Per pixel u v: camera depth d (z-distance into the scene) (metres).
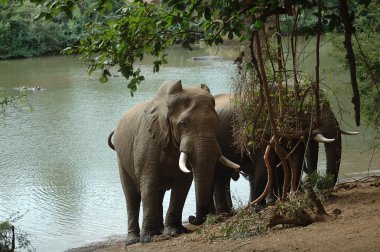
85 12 9.27
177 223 14.30
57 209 19.08
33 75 53.22
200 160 13.33
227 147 15.70
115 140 15.57
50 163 25.05
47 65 60.09
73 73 52.75
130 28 9.36
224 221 13.29
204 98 13.73
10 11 10.23
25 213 18.34
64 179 22.61
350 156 22.02
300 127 13.18
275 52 12.98
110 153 26.28
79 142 28.47
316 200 11.77
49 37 68.94
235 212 14.20
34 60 65.50
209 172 13.37
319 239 10.39
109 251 14.43
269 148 12.98
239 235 11.65
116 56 9.75
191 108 13.57
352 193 14.22
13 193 21.19
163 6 9.02
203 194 13.36
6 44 68.38
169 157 13.99
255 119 12.45
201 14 8.82
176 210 14.30
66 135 30.02
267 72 13.22
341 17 8.68
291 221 11.55
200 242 12.04
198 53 59.34
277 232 11.42
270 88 13.29
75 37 68.75
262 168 14.96
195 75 45.41
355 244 9.83
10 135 30.56
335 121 14.58
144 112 14.46
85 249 15.23
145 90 41.41
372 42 19.00
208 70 47.41
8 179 23.02
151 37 9.57
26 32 68.44
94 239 16.30
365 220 11.32
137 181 14.88
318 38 9.16
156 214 14.25
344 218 11.63
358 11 17.41
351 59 8.49
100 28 9.73
